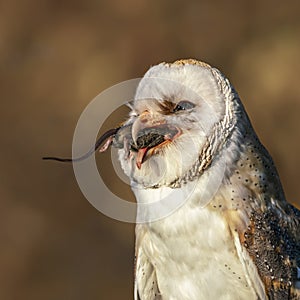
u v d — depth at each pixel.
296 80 16.55
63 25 17.36
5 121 16.70
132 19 17.12
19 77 17.06
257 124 16.34
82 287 15.49
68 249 15.76
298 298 7.41
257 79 16.69
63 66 17.00
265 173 7.37
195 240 7.23
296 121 16.28
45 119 16.67
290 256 7.41
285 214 7.51
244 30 17.16
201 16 17.23
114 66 16.81
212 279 7.32
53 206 16.05
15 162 16.34
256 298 7.31
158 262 7.47
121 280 15.53
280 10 17.30
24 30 17.45
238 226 7.20
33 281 15.52
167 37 17.02
